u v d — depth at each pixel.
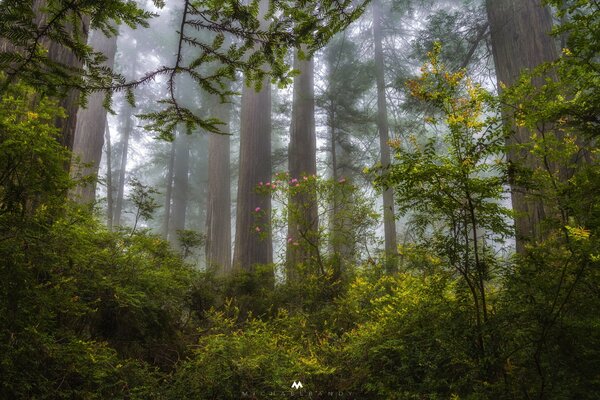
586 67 2.44
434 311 2.69
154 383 2.72
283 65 2.18
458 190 2.50
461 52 9.42
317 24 1.98
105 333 3.11
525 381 2.09
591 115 2.48
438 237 2.56
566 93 2.90
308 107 10.91
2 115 2.15
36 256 2.16
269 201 10.27
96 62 1.89
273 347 3.39
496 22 6.41
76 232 2.50
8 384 1.90
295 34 2.00
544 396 1.99
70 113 3.74
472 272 2.45
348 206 6.04
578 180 2.34
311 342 3.92
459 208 2.52
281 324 4.51
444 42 9.29
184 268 4.61
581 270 1.96
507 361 2.14
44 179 2.20
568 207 2.34
